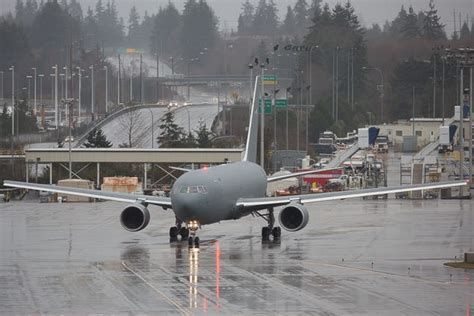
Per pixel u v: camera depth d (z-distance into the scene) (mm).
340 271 184125
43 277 177500
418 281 172625
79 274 181000
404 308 147875
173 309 147000
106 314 143875
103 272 183250
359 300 154000
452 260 199250
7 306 149875
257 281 172375
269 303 151500
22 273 182500
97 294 159625
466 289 164250
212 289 164000
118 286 167375
